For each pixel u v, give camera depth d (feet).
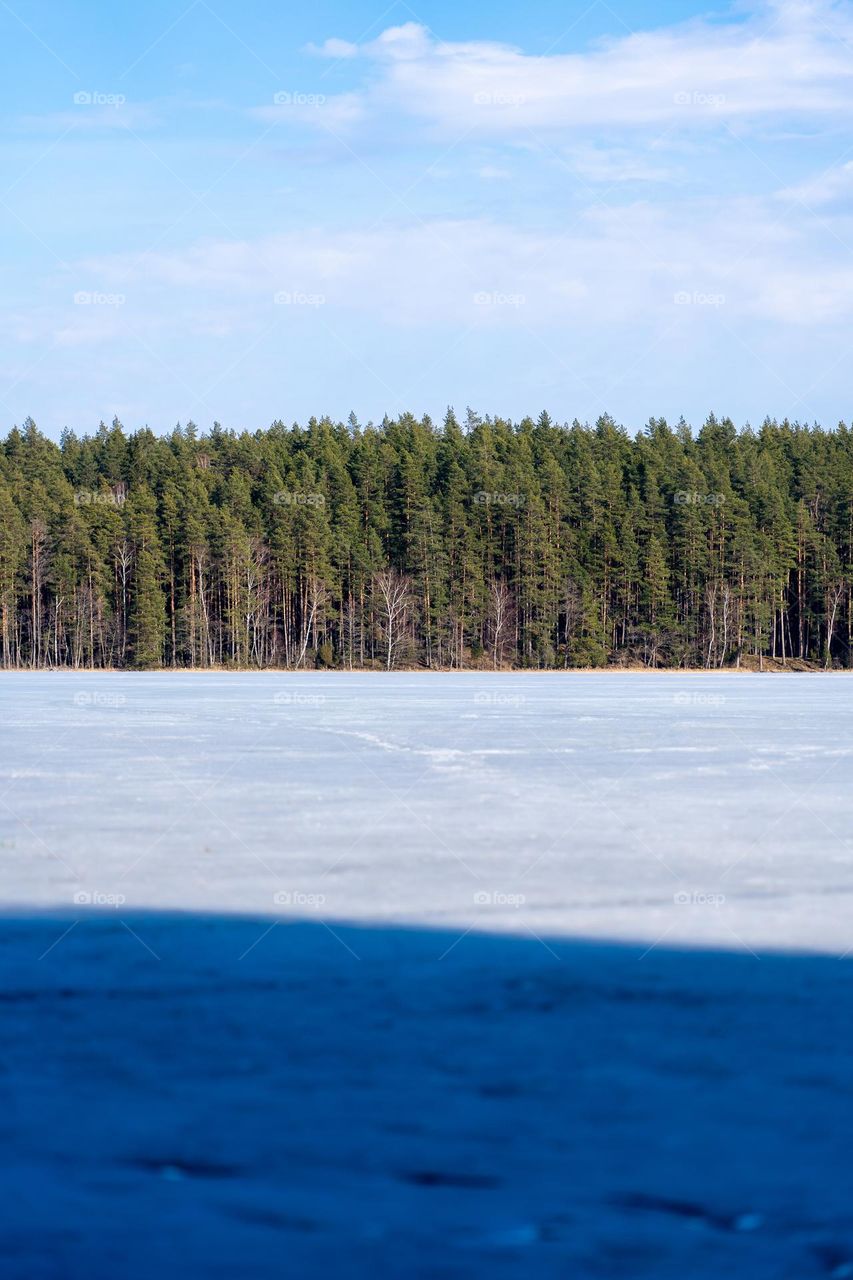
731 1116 20.44
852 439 476.13
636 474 405.39
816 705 144.25
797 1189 17.93
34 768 69.21
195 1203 17.52
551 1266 15.87
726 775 66.08
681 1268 15.79
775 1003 26.40
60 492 376.07
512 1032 24.57
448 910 34.65
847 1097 21.25
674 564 377.71
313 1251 16.25
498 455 418.72
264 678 272.92
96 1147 19.29
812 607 392.27
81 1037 24.25
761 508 383.04
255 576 358.84
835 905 35.32
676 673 349.41
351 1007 26.18
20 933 32.19
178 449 440.86
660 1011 25.93
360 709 131.64
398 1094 21.35
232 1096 21.26
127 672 335.67
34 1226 16.92
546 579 361.71
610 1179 18.24
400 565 377.71
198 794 58.08
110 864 41.19
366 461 393.91
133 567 361.10
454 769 68.74
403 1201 17.56
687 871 40.01
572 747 83.15
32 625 367.86
